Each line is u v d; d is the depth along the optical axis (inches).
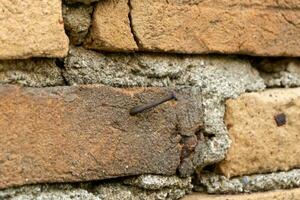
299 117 22.1
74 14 18.1
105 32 18.3
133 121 18.7
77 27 18.1
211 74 20.5
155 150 19.1
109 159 18.3
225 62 20.8
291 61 22.5
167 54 19.6
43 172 17.3
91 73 18.5
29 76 17.4
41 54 17.1
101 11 18.3
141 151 18.8
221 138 20.6
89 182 18.3
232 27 20.5
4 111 16.7
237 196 20.9
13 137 16.8
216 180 20.8
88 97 18.0
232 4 20.5
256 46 21.1
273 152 21.5
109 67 18.7
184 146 19.7
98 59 18.6
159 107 19.1
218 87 20.5
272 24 21.4
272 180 21.6
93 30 18.3
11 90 16.9
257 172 21.3
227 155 20.7
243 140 21.0
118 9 18.5
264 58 21.9
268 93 21.7
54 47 17.2
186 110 19.7
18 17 16.7
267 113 21.4
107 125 18.2
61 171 17.5
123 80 18.9
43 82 17.7
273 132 21.5
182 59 19.9
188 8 19.6
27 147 17.0
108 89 18.3
